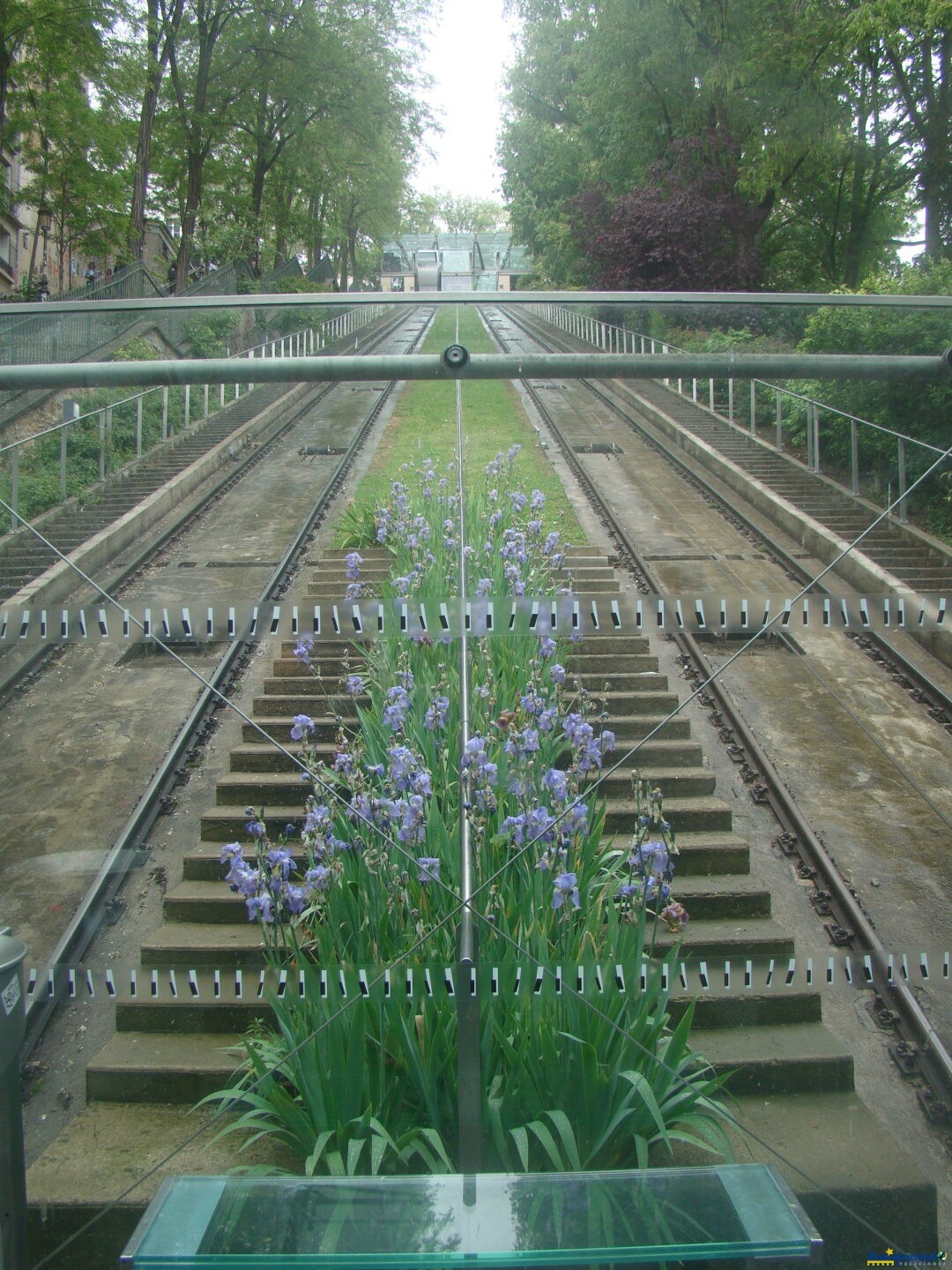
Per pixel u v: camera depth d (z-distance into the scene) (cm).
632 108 2878
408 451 1190
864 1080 507
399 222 5044
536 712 523
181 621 570
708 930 565
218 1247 309
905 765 789
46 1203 404
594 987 400
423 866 419
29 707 876
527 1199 322
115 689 901
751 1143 438
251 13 3083
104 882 637
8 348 422
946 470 673
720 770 764
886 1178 417
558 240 3250
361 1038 389
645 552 1148
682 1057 426
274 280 3006
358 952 425
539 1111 384
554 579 881
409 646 594
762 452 1184
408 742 536
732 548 1155
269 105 3422
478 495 885
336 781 533
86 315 430
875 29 2000
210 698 867
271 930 556
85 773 777
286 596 1017
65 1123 480
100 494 1069
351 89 3322
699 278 2462
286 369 353
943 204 2381
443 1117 398
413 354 364
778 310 396
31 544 775
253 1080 440
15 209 3306
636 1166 402
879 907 625
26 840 696
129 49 2453
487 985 392
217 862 621
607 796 669
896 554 749
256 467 1375
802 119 2347
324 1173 395
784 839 681
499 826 459
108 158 2686
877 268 2639
